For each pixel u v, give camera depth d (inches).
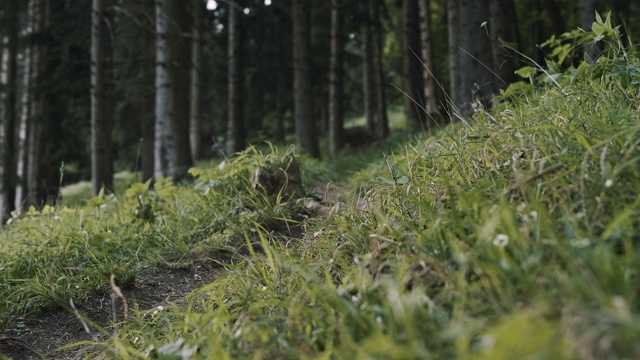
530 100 173.9
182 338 108.3
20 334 155.5
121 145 962.7
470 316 75.4
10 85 799.7
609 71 145.8
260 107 1152.2
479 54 391.9
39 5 756.0
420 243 95.3
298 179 232.5
